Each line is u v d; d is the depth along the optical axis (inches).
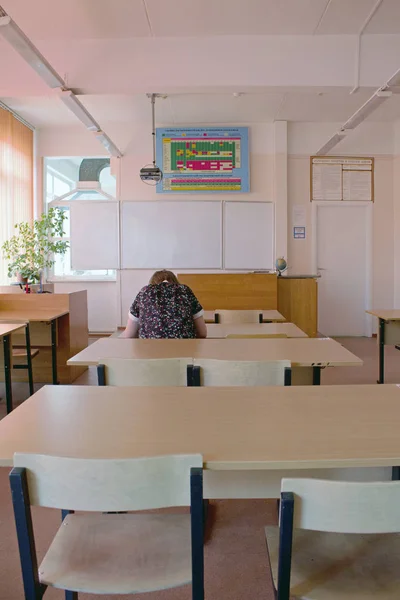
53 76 149.9
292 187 270.1
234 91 166.4
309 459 40.3
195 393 60.1
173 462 36.3
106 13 143.9
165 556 43.9
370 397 58.2
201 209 270.2
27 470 36.5
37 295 165.9
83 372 185.9
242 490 51.5
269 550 45.1
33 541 37.8
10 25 119.1
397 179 266.2
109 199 274.5
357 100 227.3
